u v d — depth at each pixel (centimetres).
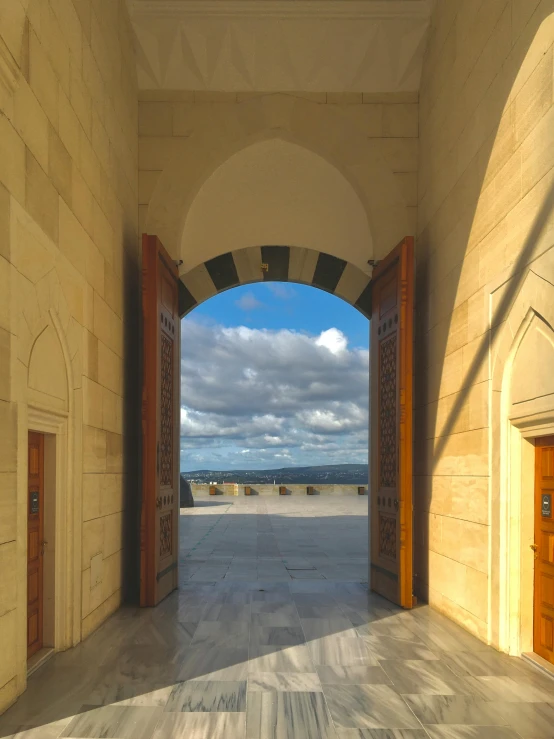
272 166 684
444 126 562
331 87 669
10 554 319
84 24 465
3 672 312
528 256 374
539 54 362
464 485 479
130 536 601
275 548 896
